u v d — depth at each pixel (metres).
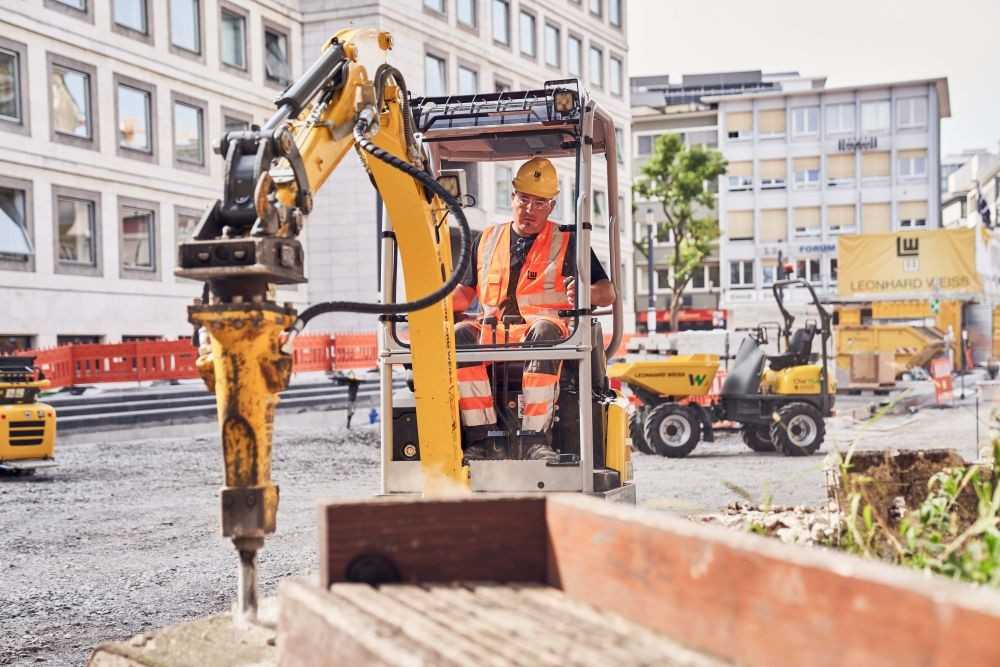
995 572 2.16
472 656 1.56
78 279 29.98
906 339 29.72
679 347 30.03
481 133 6.05
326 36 39.09
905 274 39.59
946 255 39.34
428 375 4.84
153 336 32.53
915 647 1.25
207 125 34.94
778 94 76.19
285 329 3.15
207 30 34.91
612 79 58.31
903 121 74.88
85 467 14.70
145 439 19.95
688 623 1.64
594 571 1.91
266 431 3.06
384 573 2.09
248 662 2.57
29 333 28.52
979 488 3.04
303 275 3.24
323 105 4.05
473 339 5.98
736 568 1.54
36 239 28.77
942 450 4.11
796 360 16.16
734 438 18.28
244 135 3.28
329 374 29.38
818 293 75.44
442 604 1.92
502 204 44.25
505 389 5.92
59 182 29.55
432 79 42.19
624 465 6.10
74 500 11.39
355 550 2.08
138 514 10.32
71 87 30.08
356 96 4.18
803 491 10.71
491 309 6.08
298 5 39.03
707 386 15.77
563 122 5.86
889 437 16.44
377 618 1.82
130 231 32.09
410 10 40.56
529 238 6.12
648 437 15.57
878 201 75.19
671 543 1.69
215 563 7.64
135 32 32.22
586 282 5.60
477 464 5.61
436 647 1.60
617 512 1.84
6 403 13.59
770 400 15.77
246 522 2.99
